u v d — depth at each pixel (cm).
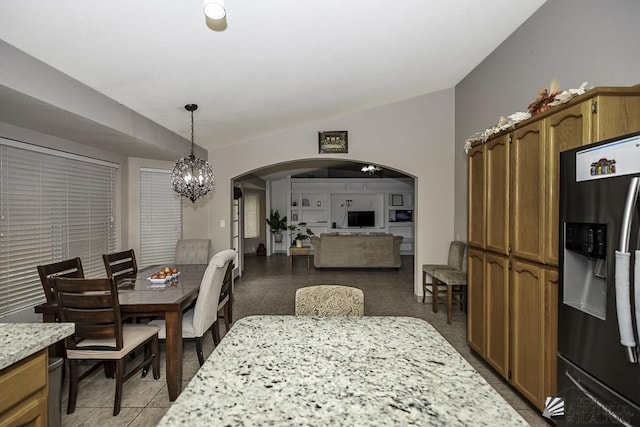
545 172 193
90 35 205
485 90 379
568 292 165
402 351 117
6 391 118
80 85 259
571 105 173
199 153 504
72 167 364
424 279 470
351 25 252
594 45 223
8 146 286
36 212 317
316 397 87
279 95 366
